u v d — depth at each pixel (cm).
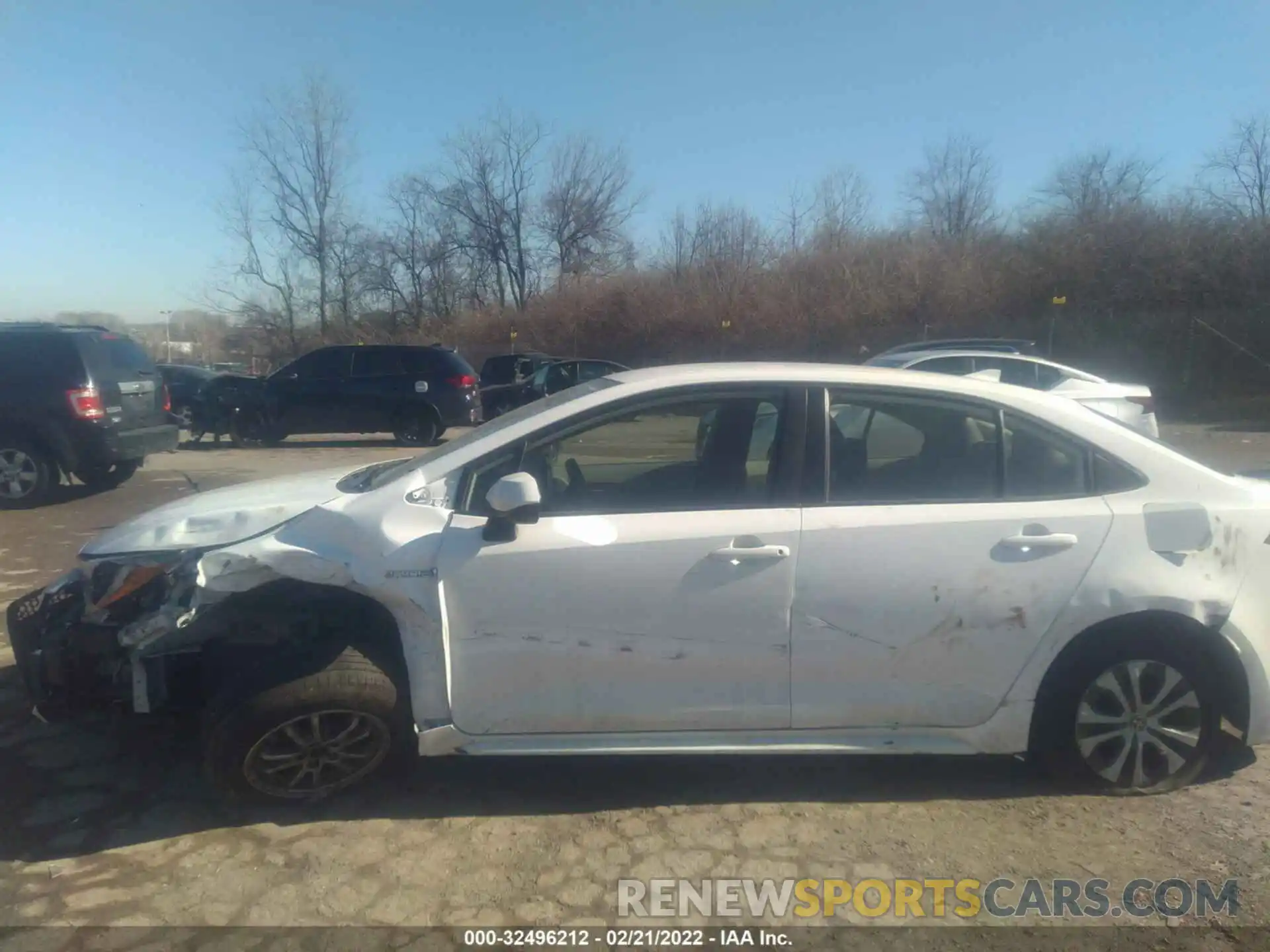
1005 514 359
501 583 346
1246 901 309
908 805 369
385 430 1794
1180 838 344
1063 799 371
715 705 357
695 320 3856
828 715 359
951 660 356
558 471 372
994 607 354
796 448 363
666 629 351
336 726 357
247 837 347
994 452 368
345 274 4338
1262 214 2933
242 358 4391
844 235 3912
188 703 381
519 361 2772
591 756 405
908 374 386
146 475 1294
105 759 407
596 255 5144
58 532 877
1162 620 358
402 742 374
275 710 346
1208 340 2578
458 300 5019
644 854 337
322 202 4203
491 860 333
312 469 1390
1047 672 361
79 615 389
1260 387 2541
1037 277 3119
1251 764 399
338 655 356
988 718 361
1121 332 2683
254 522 396
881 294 3419
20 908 304
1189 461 375
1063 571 355
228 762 349
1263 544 364
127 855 335
